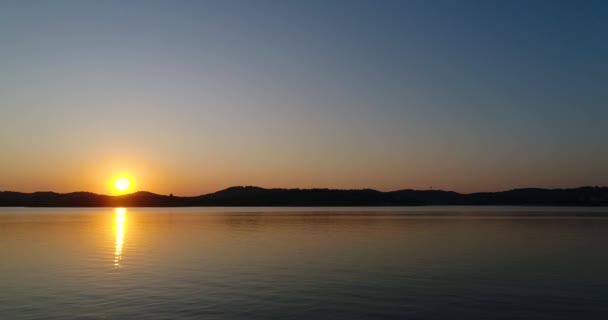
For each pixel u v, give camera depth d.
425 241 64.81
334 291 31.25
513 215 172.00
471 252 51.56
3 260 46.09
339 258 46.88
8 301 28.55
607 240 65.88
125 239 69.75
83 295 30.11
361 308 26.97
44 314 25.75
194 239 69.62
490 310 26.53
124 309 26.77
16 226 104.19
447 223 114.06
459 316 25.39
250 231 86.62
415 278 35.72
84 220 138.50
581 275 37.00
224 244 61.50
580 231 84.00
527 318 25.03
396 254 49.81
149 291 31.30
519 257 47.22
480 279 35.31
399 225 105.00
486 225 104.06
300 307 27.14
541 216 161.00
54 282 34.44
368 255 49.12
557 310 26.58
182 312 26.14
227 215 183.12
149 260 45.88
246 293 30.72
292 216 167.88
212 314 25.75
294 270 39.47
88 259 46.69
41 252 52.59
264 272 38.56
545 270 39.31
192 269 40.19
